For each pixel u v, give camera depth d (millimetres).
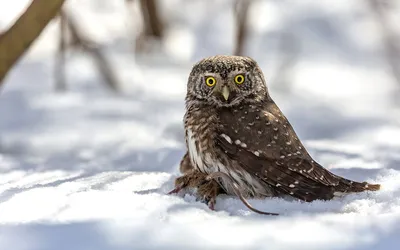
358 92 19703
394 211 6973
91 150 11992
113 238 5676
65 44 19500
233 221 6449
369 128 14258
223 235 5762
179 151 10305
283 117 8297
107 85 18469
